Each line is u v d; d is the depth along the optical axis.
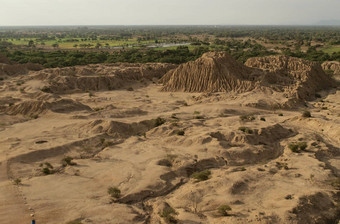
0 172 34.34
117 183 32.78
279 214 25.28
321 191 29.34
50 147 41.50
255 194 29.84
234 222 24.53
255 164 39.56
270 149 43.22
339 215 26.50
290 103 68.38
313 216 25.61
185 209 27.73
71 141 44.19
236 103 68.75
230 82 81.00
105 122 50.53
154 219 26.50
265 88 77.88
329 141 47.00
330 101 74.00
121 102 72.56
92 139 45.19
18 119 55.97
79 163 38.22
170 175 35.25
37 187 31.39
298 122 56.66
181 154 40.84
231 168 37.56
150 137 48.38
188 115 60.03
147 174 34.78
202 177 34.19
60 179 33.59
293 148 41.56
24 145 42.88
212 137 45.03
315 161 37.84
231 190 30.14
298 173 34.56
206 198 29.20
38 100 61.53
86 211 26.81
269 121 56.84
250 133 46.50
